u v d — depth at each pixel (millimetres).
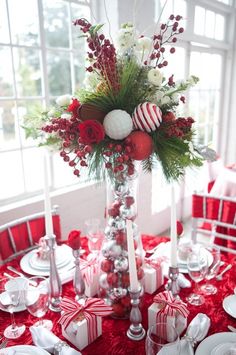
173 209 1010
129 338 967
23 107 2248
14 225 1564
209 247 1354
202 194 1853
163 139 998
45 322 1037
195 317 1000
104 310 963
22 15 2188
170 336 822
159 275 1200
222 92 3982
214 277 1233
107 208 1074
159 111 960
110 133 941
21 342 951
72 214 2496
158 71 959
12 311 1026
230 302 1092
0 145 2330
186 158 977
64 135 978
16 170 2326
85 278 1186
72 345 946
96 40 953
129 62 984
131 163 984
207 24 3416
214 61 3713
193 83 1050
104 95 975
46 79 2322
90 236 1397
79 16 2471
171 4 2834
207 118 3848
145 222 3021
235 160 4188
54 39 3885
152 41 1008
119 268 1041
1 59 2150
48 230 1092
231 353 854
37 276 1168
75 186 2557
